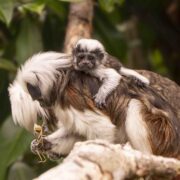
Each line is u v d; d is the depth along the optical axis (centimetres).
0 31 1393
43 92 885
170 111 912
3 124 1200
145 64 1641
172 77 1747
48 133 950
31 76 887
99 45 894
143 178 683
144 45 1645
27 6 1206
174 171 701
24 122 926
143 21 1641
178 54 1730
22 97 912
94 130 867
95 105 871
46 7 1341
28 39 1283
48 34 1359
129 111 875
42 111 913
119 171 652
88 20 1177
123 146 684
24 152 1219
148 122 880
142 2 1611
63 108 883
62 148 922
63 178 587
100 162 637
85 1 1189
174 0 1695
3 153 1182
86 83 885
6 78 1285
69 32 1155
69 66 898
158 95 921
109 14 1445
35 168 1250
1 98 1289
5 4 1174
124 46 1383
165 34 1697
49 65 891
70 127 892
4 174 1177
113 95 877
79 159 629
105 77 878
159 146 883
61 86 885
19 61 1259
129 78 902
